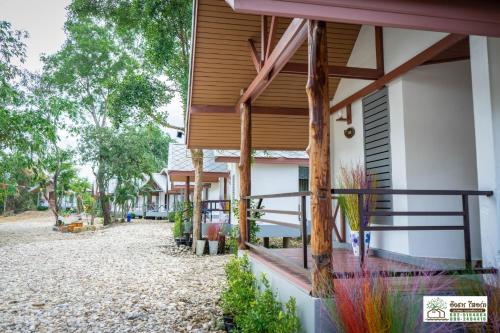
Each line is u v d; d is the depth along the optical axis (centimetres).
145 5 1142
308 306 320
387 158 545
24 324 505
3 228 2188
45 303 605
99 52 2425
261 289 496
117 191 2544
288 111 727
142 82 1216
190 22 1136
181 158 1723
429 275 320
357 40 647
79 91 2611
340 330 278
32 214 3494
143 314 546
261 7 247
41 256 1098
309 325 317
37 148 1329
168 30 1152
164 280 771
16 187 2950
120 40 2328
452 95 510
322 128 320
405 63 497
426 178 501
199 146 886
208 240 1164
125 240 1489
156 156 3312
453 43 416
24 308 578
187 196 1656
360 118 624
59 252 1176
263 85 563
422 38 468
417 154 504
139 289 695
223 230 1218
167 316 537
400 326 261
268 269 468
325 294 309
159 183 2975
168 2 1110
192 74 661
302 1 247
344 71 540
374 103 580
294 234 1214
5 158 1536
